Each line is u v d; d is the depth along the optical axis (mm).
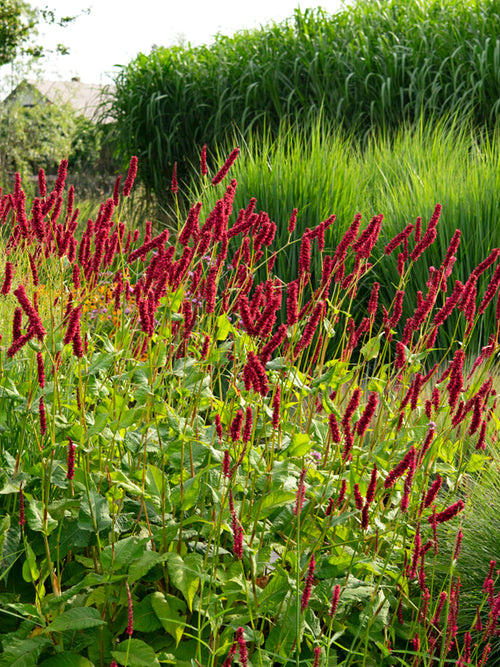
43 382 1729
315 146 6164
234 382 2238
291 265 5359
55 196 2180
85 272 2422
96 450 2111
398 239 2521
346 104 8641
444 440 2453
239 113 9258
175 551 1852
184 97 9383
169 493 1820
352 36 9047
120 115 9938
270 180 5719
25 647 1571
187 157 9531
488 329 4781
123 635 1818
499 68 7953
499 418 2844
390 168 6266
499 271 2406
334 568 1827
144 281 2223
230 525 1832
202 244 2184
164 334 2102
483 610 2221
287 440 2146
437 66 8617
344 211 5426
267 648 1726
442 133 6879
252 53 9453
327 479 1987
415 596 2189
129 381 2068
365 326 2594
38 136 13203
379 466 2131
